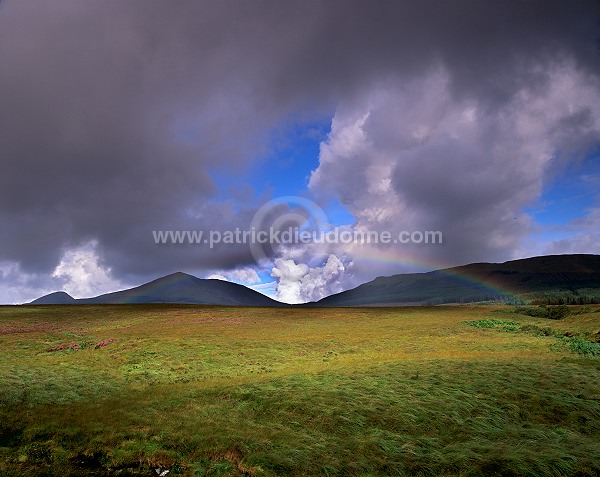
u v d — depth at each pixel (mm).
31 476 13234
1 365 32156
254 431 16891
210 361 36031
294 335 53438
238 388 23375
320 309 104688
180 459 14758
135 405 20609
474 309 94688
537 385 22906
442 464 14320
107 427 17188
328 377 25656
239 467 14094
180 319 75312
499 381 23438
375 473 13820
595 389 22188
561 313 73312
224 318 78250
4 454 14867
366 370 27750
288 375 27344
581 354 35312
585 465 14133
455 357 33625
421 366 28375
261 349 42000
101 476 13625
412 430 17453
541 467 13812
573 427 18312
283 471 13836
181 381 28719
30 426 17297
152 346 42562
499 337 48875
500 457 14469
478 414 19047
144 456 14891
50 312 89562
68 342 45938
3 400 21062
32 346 43500
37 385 24547
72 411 19734
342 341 47688
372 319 77125
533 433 17109
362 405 19641
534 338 47500
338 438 16391
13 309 96375
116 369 32344
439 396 20984
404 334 53562
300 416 18750
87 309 97750
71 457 14969
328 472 13703
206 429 16938
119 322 70500
